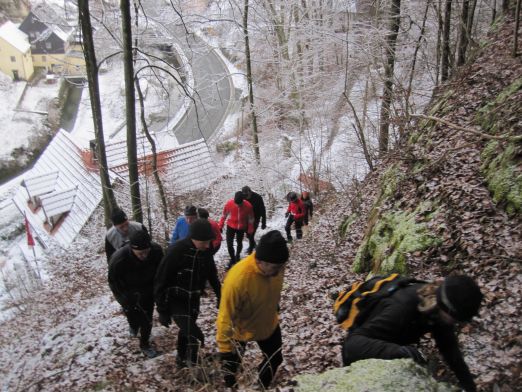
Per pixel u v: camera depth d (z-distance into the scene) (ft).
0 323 40.06
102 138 38.55
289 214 38.91
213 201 67.97
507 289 14.21
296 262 30.30
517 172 18.33
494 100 26.66
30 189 75.36
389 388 8.34
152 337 20.31
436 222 19.06
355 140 58.34
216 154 97.50
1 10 171.94
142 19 52.13
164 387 15.64
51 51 160.25
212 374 14.12
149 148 73.72
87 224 66.80
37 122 142.10
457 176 21.11
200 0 60.03
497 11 53.67
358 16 63.87
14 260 74.49
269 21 61.72
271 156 68.59
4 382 20.22
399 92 40.40
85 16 33.99
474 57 36.94
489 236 16.85
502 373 11.51
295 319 19.85
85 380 17.40
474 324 13.32
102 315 25.08
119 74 128.88
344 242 28.84
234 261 30.86
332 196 49.49
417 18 57.72
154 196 53.78
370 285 10.18
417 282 9.70
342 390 8.59
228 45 70.54
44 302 40.24
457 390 8.57
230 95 111.14
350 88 62.23
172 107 116.88
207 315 22.44
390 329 9.20
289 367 15.47
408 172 25.38
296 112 64.85
